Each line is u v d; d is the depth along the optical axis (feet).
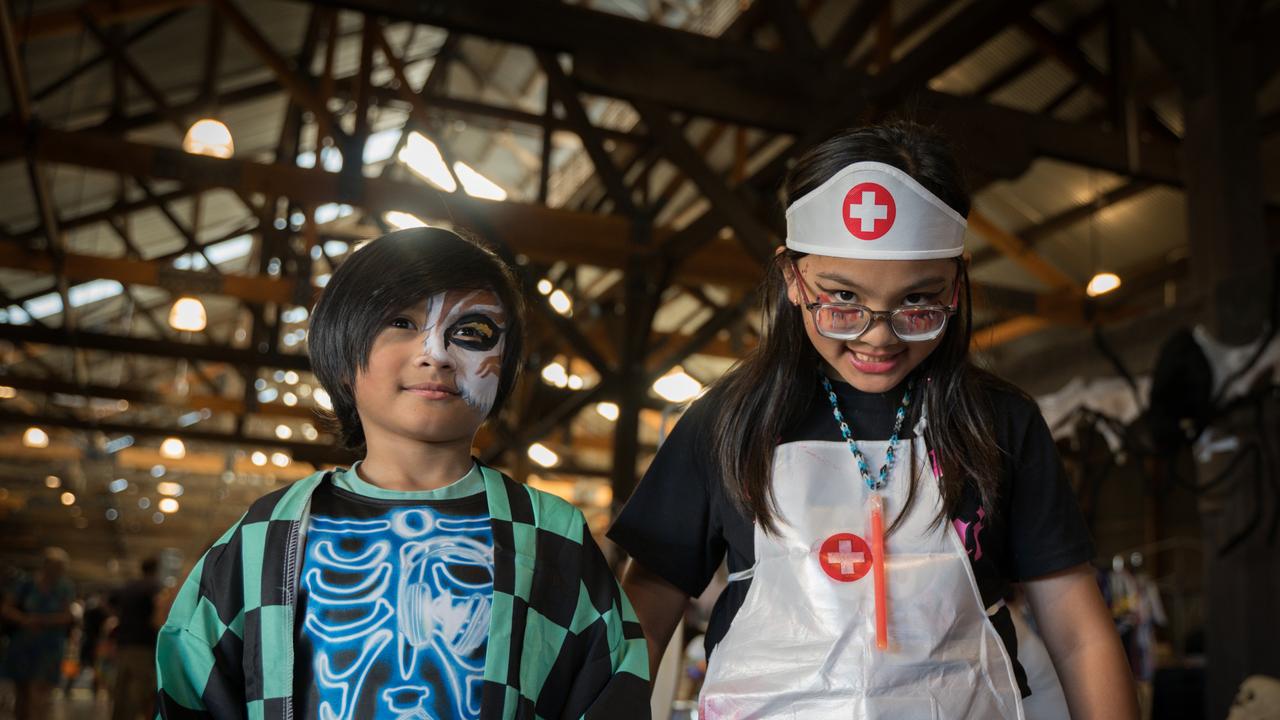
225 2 24.04
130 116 32.12
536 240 24.22
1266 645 12.71
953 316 4.67
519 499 4.41
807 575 4.42
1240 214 14.84
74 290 49.47
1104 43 26.94
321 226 38.45
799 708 4.28
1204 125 15.25
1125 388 15.48
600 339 42.52
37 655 25.44
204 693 3.95
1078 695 4.63
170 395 46.06
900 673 4.23
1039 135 19.72
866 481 4.55
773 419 4.68
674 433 5.10
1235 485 13.19
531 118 33.35
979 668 4.29
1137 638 22.30
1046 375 16.71
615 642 4.31
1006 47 28.60
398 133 43.57
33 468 75.15
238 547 4.14
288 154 37.35
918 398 4.70
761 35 30.17
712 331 26.76
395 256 4.30
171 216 36.06
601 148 25.14
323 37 35.14
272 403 46.34
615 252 25.04
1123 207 30.19
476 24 17.34
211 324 57.82
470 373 4.28
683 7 36.11
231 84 34.58
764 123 18.51
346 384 4.38
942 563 4.40
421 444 4.31
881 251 4.32
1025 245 33.40
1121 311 29.68
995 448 4.61
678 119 34.12
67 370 57.67
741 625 4.53
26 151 21.39
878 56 22.33
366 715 3.89
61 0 24.93
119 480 78.59
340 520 4.20
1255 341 13.20
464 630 4.06
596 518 62.08
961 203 4.46
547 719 4.17
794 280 4.67
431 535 4.19
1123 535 36.17
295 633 4.02
